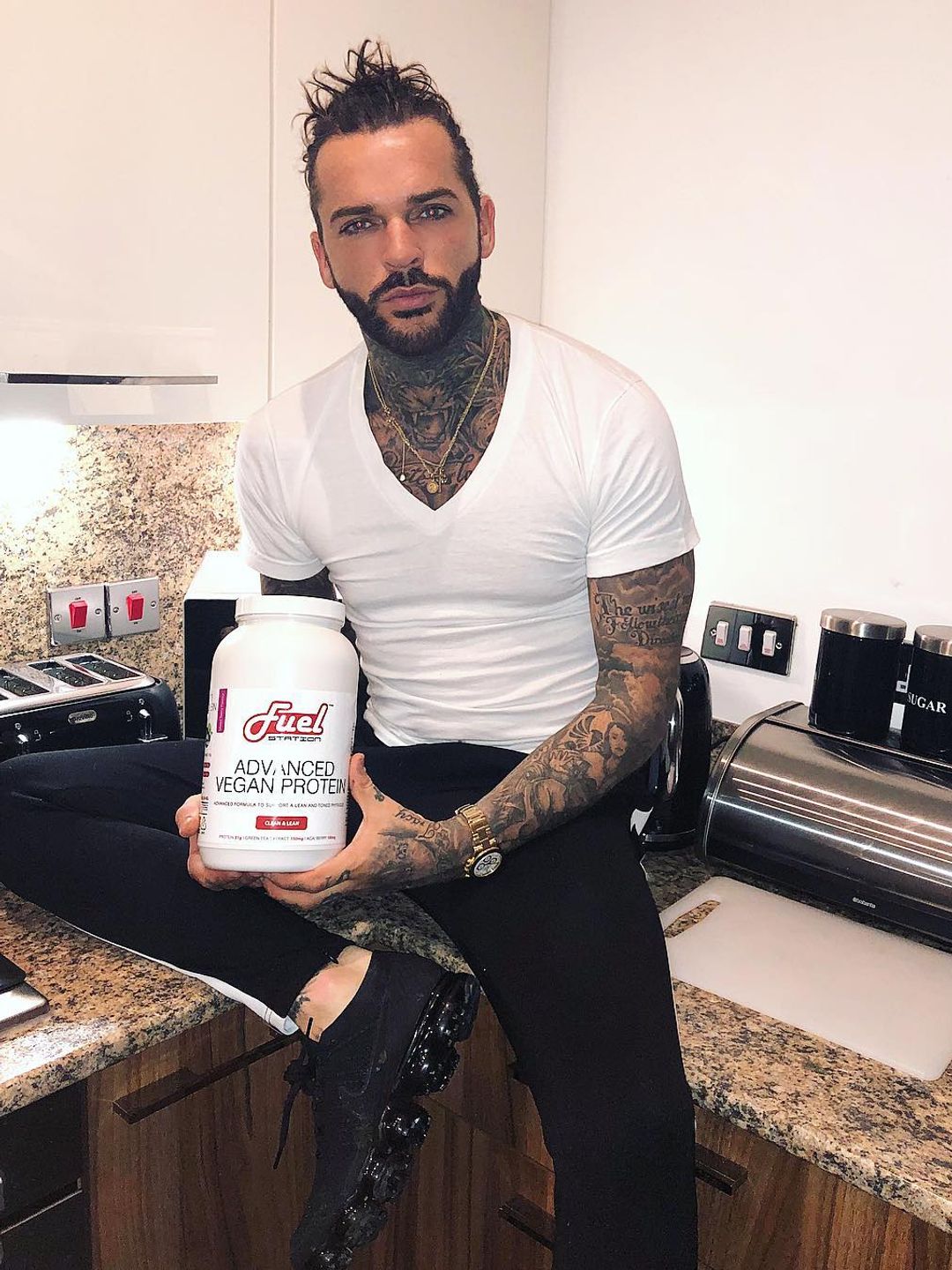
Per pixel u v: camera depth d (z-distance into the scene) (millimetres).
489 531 1134
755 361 1604
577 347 1157
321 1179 1038
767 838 1379
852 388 1517
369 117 1062
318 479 1208
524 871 1090
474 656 1196
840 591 1575
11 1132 1025
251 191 1314
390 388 1150
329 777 922
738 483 1653
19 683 1445
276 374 1400
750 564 1660
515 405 1122
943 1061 1055
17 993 1063
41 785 1199
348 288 1117
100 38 1145
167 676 1782
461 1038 1058
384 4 1406
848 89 1450
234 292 1329
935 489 1466
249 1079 1239
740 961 1230
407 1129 1020
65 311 1184
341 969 1054
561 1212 942
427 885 1042
